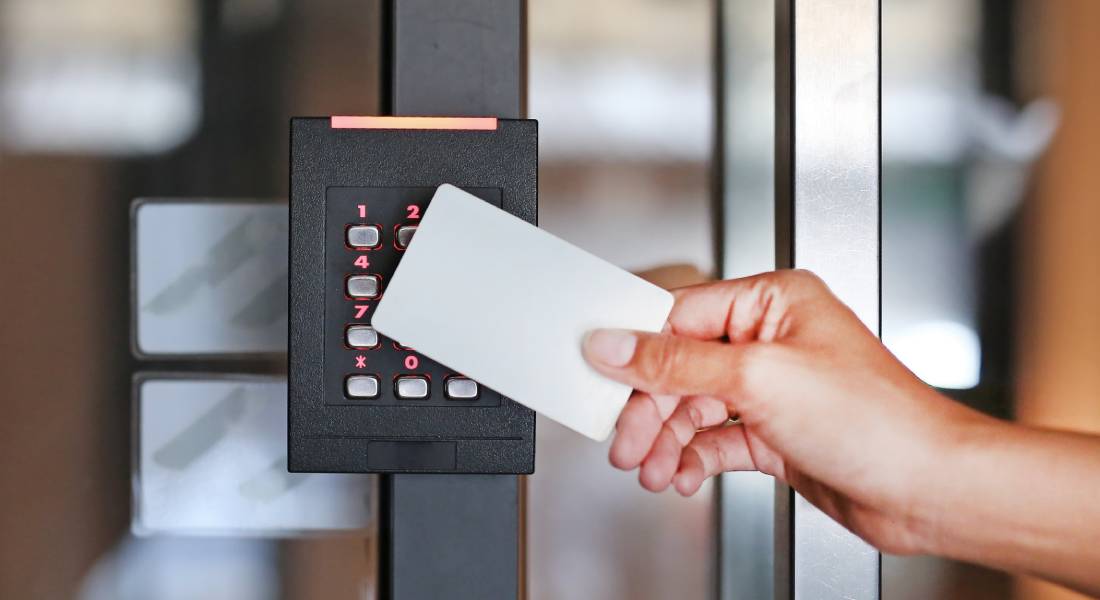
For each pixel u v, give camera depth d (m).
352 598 0.58
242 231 0.57
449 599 0.40
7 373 0.57
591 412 0.36
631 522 0.57
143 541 0.58
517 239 0.36
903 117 0.57
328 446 0.37
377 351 0.37
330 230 0.37
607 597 0.57
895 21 0.56
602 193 0.56
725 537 0.57
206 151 0.57
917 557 0.58
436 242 0.36
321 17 0.56
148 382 0.57
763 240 0.57
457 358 0.36
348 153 0.37
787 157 0.46
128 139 0.57
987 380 0.57
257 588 0.58
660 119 0.56
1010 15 0.56
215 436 0.57
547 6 0.56
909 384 0.41
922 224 0.57
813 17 0.43
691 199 0.56
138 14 0.56
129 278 0.57
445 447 0.37
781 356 0.39
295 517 0.58
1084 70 0.56
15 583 0.58
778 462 0.46
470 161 0.37
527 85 0.56
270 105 0.56
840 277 0.44
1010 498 0.40
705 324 0.43
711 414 0.47
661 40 0.56
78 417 0.57
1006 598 0.57
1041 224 0.57
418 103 0.40
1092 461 0.40
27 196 0.57
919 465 0.41
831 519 0.45
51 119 0.57
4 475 0.57
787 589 0.47
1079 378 0.57
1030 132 0.57
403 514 0.40
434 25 0.40
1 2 0.56
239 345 0.57
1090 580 0.41
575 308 0.36
